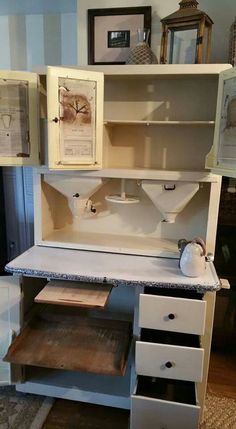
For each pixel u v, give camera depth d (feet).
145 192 5.14
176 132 5.35
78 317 5.75
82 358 4.69
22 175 7.87
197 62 4.63
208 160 4.66
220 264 6.46
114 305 6.09
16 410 5.15
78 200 5.34
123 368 4.45
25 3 6.47
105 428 4.86
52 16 7.02
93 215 5.77
